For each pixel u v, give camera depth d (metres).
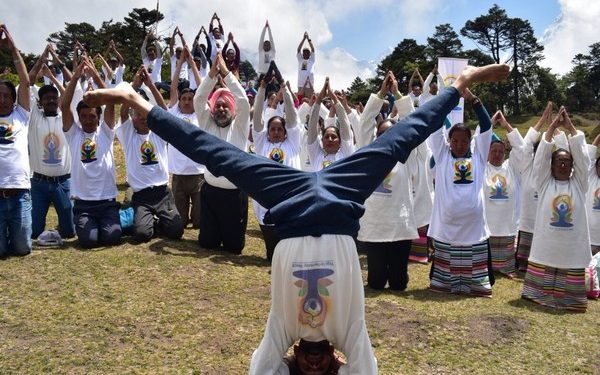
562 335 5.32
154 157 7.49
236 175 2.85
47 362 4.16
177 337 4.71
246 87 14.92
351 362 2.89
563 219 6.28
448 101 3.05
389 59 65.06
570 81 90.31
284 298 2.81
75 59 11.55
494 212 8.02
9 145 6.32
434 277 6.62
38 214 7.41
